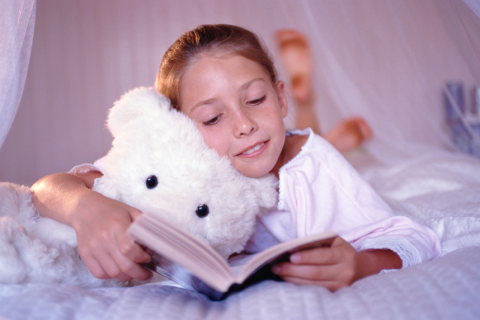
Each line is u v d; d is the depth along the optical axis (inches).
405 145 93.0
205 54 33.1
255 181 32.5
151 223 20.3
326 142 41.3
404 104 95.1
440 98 88.0
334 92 98.0
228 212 28.0
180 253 20.1
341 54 93.1
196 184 27.1
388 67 93.7
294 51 96.3
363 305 20.2
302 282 25.0
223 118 32.5
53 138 114.9
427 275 23.1
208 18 107.4
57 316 19.4
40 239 26.4
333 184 39.1
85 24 114.9
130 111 31.2
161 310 20.4
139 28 114.7
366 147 98.3
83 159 116.2
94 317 20.1
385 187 72.3
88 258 25.0
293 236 38.8
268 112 33.2
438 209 48.4
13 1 28.8
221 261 21.0
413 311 19.1
